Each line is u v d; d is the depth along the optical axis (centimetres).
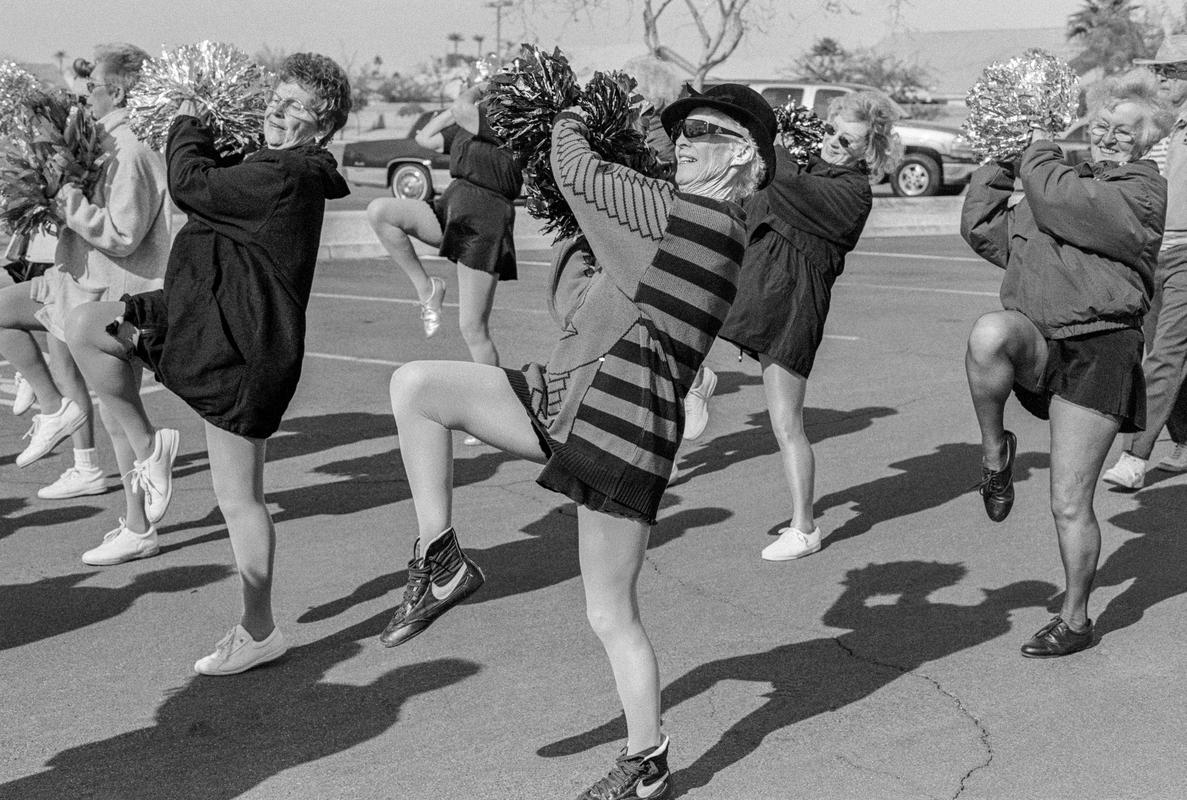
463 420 360
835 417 830
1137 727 402
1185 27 662
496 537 586
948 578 538
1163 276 646
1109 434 441
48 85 546
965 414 837
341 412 817
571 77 337
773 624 486
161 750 382
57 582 520
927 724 404
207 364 407
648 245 319
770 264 543
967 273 1582
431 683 430
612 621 340
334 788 360
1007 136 443
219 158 432
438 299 796
